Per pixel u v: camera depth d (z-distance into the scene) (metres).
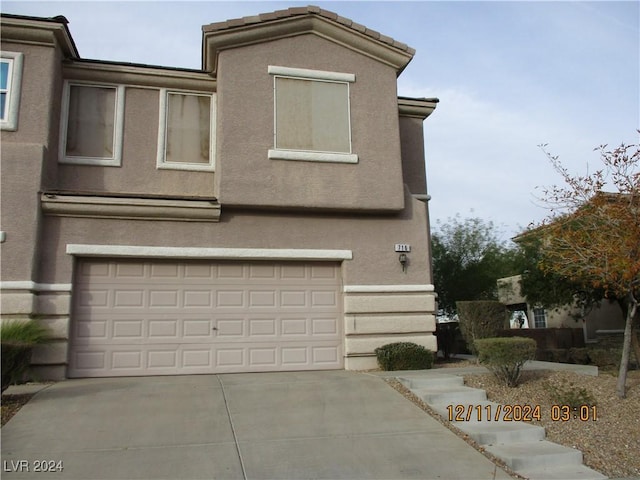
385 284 12.69
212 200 11.75
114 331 11.33
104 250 11.27
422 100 15.08
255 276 12.24
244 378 10.84
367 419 8.40
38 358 10.56
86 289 11.33
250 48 12.59
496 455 7.24
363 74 13.23
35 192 10.95
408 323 12.62
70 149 12.31
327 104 12.85
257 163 12.10
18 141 11.23
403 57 13.41
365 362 12.25
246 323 11.99
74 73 12.52
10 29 11.47
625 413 8.80
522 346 9.98
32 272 10.66
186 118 13.14
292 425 8.04
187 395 9.27
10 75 11.41
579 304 19.06
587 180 10.76
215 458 6.82
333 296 12.61
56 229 11.16
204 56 13.18
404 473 6.66
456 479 6.58
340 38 13.15
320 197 12.32
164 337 11.54
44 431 7.42
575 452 7.29
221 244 11.94
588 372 11.48
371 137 12.93
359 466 6.79
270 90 12.53
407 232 13.11
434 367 12.40
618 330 23.78
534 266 19.31
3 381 8.41
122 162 12.54
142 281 11.62
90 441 7.16
